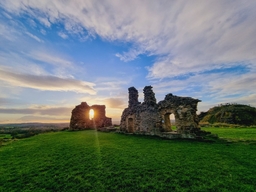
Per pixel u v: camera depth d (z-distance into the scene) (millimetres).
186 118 16078
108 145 13258
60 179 6508
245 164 7465
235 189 5195
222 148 10727
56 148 12617
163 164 7766
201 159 8375
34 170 7656
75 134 23516
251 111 51000
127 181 6078
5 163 9000
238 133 18641
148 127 19766
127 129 23172
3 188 5938
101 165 7980
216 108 65438
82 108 35812
